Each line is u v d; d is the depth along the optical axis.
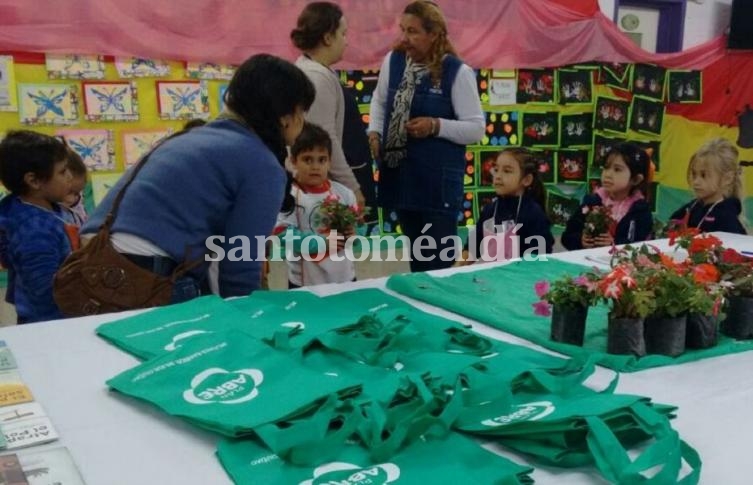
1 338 1.29
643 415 0.84
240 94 1.55
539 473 0.79
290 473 0.77
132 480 0.78
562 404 0.89
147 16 3.26
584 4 4.42
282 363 1.00
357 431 0.84
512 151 2.52
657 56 4.73
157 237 1.48
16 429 0.90
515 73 4.27
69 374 1.11
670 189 4.93
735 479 0.78
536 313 1.28
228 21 3.44
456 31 4.01
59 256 1.95
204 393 0.95
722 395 1.02
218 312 1.34
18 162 1.94
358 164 2.64
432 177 2.60
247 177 1.51
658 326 1.17
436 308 1.50
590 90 4.55
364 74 3.82
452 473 0.75
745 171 5.10
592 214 2.48
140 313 1.38
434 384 0.94
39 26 3.05
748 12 4.78
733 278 1.32
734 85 4.99
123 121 3.29
